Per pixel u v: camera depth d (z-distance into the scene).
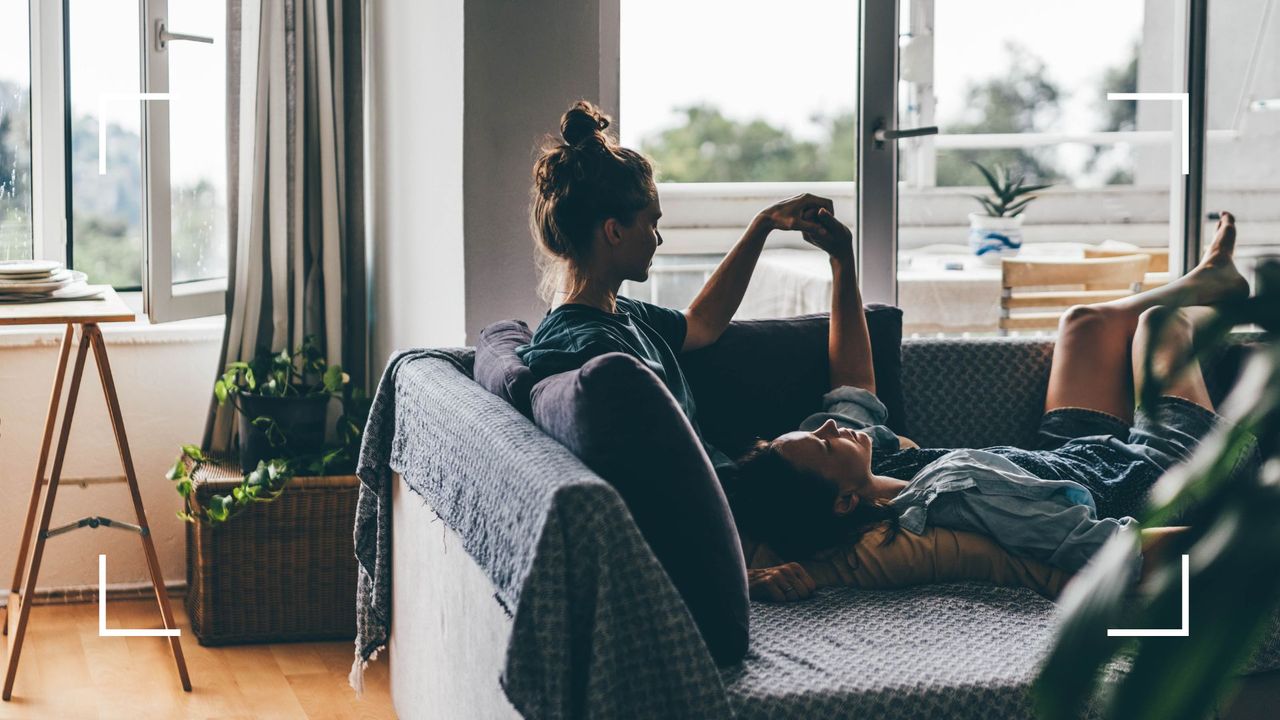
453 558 1.85
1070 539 1.91
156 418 3.28
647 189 1.96
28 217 3.46
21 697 2.61
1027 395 2.78
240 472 3.02
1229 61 3.30
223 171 3.29
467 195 2.54
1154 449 2.35
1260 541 0.50
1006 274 3.10
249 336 3.19
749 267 2.40
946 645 1.65
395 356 2.30
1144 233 3.24
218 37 3.21
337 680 2.77
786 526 1.96
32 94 3.40
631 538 1.35
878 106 2.95
